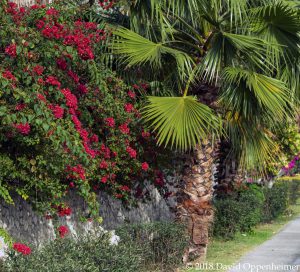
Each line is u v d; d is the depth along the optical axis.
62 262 7.37
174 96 10.88
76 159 8.22
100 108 9.54
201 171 10.91
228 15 10.76
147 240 10.20
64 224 9.69
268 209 17.30
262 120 11.39
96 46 9.72
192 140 9.91
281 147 16.95
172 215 13.80
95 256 8.09
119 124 9.83
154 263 10.21
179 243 10.30
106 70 9.77
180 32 10.91
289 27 10.80
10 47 7.45
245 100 10.52
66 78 8.86
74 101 8.23
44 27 8.23
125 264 8.30
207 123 9.85
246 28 10.75
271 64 10.41
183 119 9.72
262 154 12.38
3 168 7.83
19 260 7.07
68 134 7.82
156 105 9.87
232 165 15.02
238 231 14.74
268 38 10.96
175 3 10.35
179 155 11.14
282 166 17.70
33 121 7.48
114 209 11.35
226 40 10.27
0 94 7.19
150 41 10.27
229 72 10.09
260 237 14.71
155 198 13.12
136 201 11.10
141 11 10.41
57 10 8.74
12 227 8.43
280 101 10.14
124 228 10.23
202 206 10.91
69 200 9.90
